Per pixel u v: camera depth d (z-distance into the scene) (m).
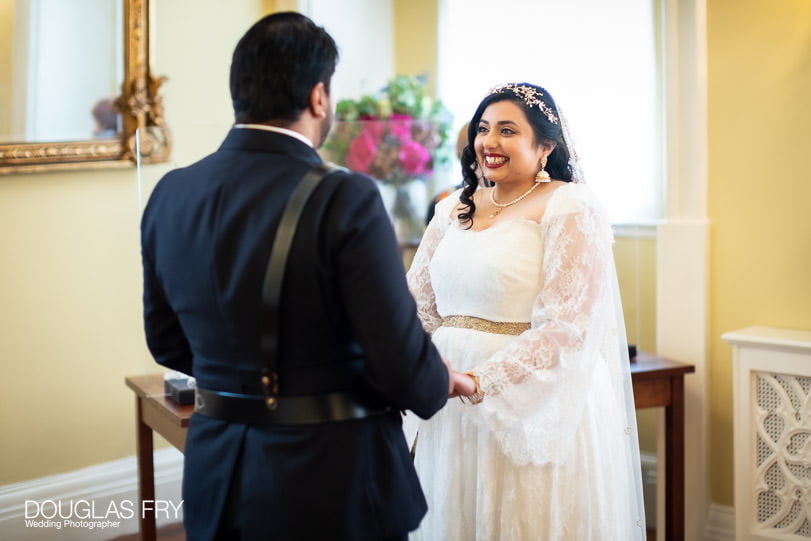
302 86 1.47
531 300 2.03
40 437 3.28
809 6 2.86
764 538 2.83
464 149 2.22
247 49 1.47
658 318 3.20
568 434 1.99
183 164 2.71
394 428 1.53
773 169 2.97
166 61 3.59
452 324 2.15
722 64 3.05
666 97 3.13
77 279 3.34
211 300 1.45
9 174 3.10
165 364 1.70
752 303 3.04
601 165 3.59
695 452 3.13
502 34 3.98
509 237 2.05
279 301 1.38
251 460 1.43
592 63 3.63
